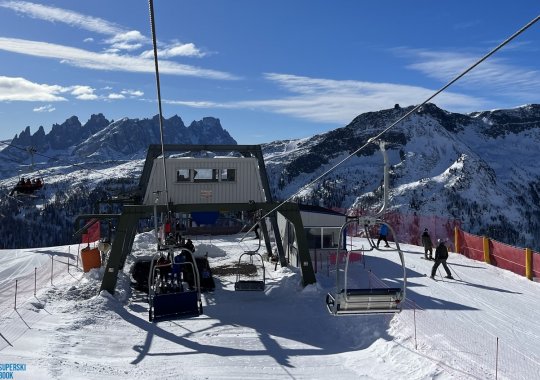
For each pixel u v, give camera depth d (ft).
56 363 45.83
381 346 52.54
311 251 105.50
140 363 49.32
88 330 59.41
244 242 141.59
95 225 137.08
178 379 44.70
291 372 47.42
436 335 54.29
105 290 74.84
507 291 76.59
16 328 56.75
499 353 49.03
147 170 98.43
